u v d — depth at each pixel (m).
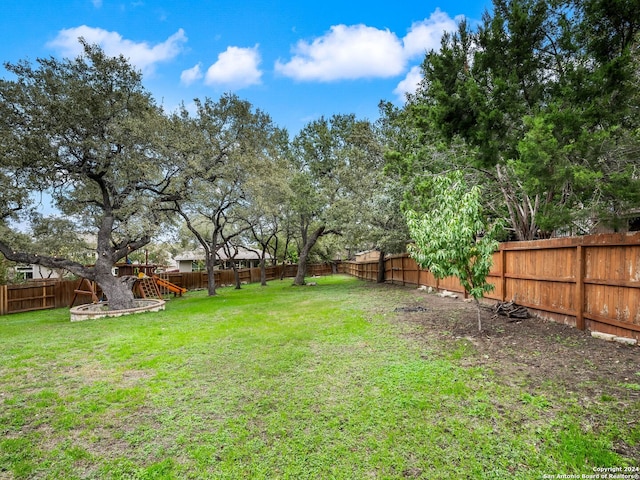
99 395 3.62
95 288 13.48
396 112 14.01
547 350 4.21
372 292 12.38
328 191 16.45
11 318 11.22
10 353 5.38
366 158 14.96
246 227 20.39
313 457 2.43
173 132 10.86
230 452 2.52
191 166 10.85
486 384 3.40
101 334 6.81
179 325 7.54
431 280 11.11
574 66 4.94
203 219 20.64
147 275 16.27
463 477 2.16
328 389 3.54
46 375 4.30
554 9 5.04
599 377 3.32
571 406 2.85
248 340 5.74
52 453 2.58
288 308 9.52
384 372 3.90
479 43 5.80
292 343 5.41
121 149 10.02
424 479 2.17
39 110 8.76
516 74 5.24
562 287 5.31
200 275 21.70
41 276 23.78
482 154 5.42
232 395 3.51
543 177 4.13
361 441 2.59
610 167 4.46
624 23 4.18
